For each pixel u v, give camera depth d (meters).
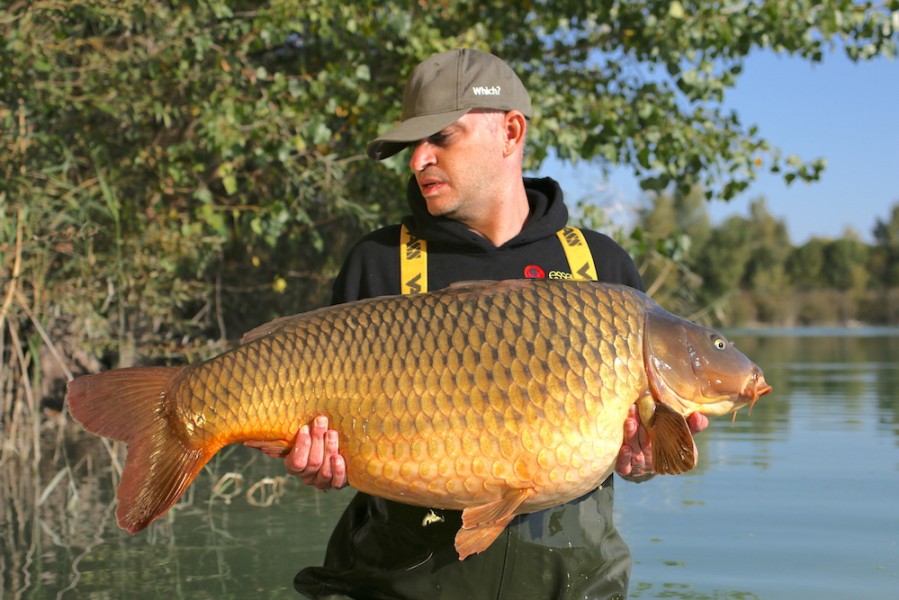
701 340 2.39
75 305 6.13
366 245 2.83
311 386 2.36
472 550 2.29
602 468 2.33
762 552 3.76
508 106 2.66
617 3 7.55
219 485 4.90
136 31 6.62
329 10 6.25
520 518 2.56
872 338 24.38
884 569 3.53
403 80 6.86
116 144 6.37
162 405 2.46
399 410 2.32
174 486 2.43
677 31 6.80
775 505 4.54
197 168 6.29
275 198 6.95
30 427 6.10
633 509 4.50
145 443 2.44
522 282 2.40
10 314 5.87
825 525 4.16
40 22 5.64
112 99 5.80
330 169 6.48
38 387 5.83
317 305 9.38
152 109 5.97
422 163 2.64
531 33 7.83
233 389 2.40
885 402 8.52
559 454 2.29
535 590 2.60
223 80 6.29
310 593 2.81
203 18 6.14
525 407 2.29
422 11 7.13
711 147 7.16
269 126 6.08
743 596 3.23
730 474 5.30
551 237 2.79
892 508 4.46
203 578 3.49
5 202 5.55
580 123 7.15
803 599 3.20
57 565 3.66
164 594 3.31
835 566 3.57
